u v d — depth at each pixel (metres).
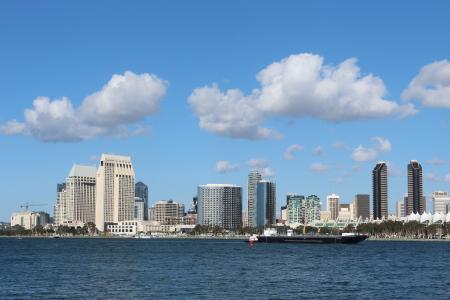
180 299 125.12
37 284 154.12
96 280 163.75
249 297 128.88
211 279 167.62
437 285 155.00
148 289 142.25
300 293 136.25
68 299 125.56
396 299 128.25
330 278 173.12
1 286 149.62
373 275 184.12
